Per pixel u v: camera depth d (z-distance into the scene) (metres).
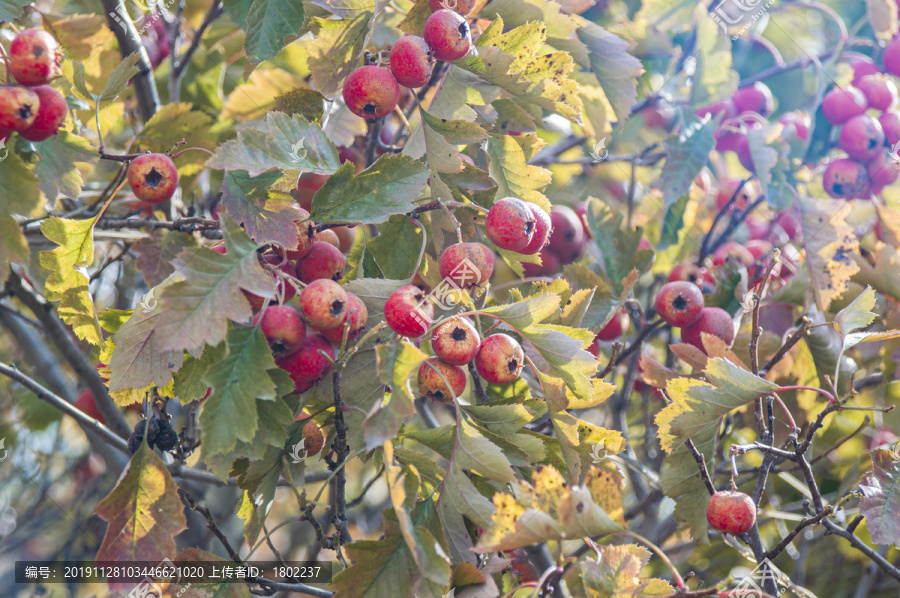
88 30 2.16
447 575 1.35
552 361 1.58
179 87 2.74
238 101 2.44
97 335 1.78
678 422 1.82
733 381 1.76
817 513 1.77
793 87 2.55
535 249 1.68
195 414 2.24
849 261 2.16
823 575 2.82
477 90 1.85
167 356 1.58
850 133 2.19
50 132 1.52
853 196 2.22
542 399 1.77
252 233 1.57
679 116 2.48
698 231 2.73
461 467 1.51
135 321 1.60
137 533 1.57
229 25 2.70
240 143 1.57
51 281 1.73
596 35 2.32
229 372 1.44
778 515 2.08
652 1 2.62
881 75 2.36
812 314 2.22
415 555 1.33
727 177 2.78
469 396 2.43
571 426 1.62
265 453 1.68
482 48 1.77
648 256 2.51
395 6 2.17
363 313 1.55
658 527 2.64
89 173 2.29
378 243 1.92
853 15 2.65
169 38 2.58
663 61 2.80
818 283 2.17
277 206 1.61
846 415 2.58
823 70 2.41
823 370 2.29
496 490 1.71
